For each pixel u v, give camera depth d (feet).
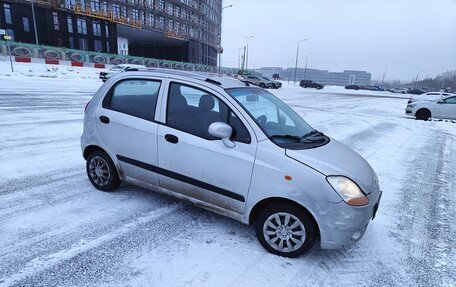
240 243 10.55
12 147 20.20
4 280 8.16
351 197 9.09
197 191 11.07
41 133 24.34
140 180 12.67
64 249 9.64
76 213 11.96
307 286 8.69
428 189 17.08
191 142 10.81
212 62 291.99
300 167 9.26
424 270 9.78
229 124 10.49
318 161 9.49
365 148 26.50
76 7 150.20
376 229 12.25
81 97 49.37
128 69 13.71
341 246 9.26
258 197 9.80
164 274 8.79
